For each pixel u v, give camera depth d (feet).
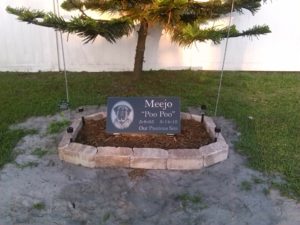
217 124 13.85
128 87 17.44
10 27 19.12
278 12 19.97
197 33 10.20
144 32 16.98
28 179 10.32
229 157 11.53
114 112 11.64
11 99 15.64
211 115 14.65
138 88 17.31
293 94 17.33
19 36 19.33
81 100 15.74
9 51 19.60
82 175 10.51
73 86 17.52
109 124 11.69
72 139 11.59
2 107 14.75
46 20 11.14
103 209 9.21
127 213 9.09
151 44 19.97
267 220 8.93
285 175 10.66
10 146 11.91
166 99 11.56
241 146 12.16
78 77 19.02
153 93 16.75
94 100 15.79
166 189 9.96
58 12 18.67
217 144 11.33
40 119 14.03
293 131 13.35
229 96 16.76
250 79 19.31
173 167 10.75
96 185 10.09
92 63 20.16
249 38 20.22
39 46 19.60
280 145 12.32
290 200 9.62
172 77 19.17
